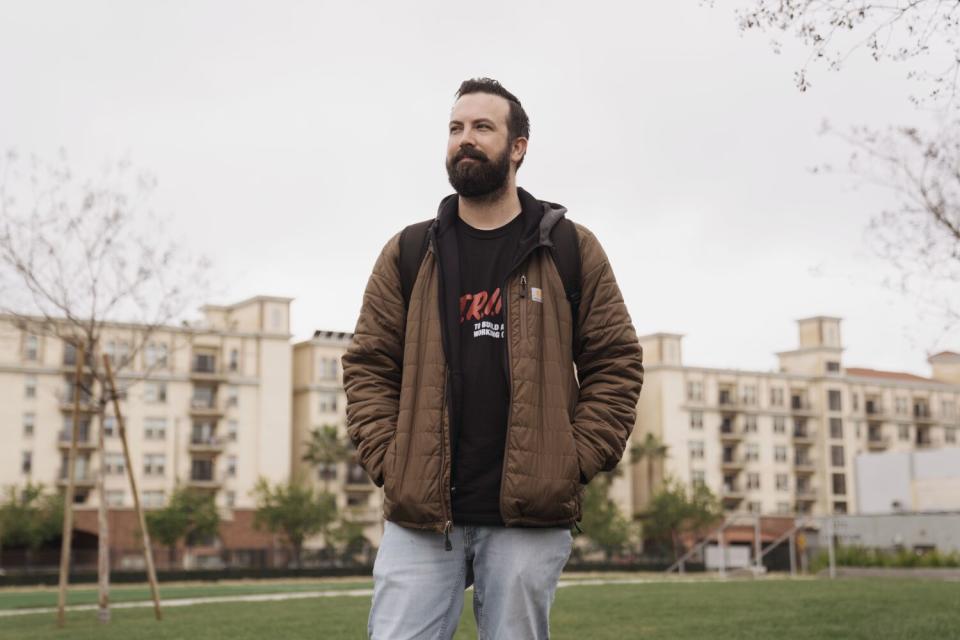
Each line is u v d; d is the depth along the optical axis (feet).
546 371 9.78
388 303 10.40
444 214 10.36
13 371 228.43
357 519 270.67
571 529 10.09
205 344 256.73
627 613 43.52
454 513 9.59
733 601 50.21
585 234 10.53
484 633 9.84
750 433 318.86
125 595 87.76
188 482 248.52
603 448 9.82
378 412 10.08
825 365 334.24
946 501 160.15
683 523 274.98
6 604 73.67
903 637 29.58
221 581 173.47
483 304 9.96
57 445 231.71
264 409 263.49
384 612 9.73
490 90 10.17
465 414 9.72
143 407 244.01
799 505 322.55
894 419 344.08
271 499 234.79
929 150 51.47
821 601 48.11
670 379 309.22
